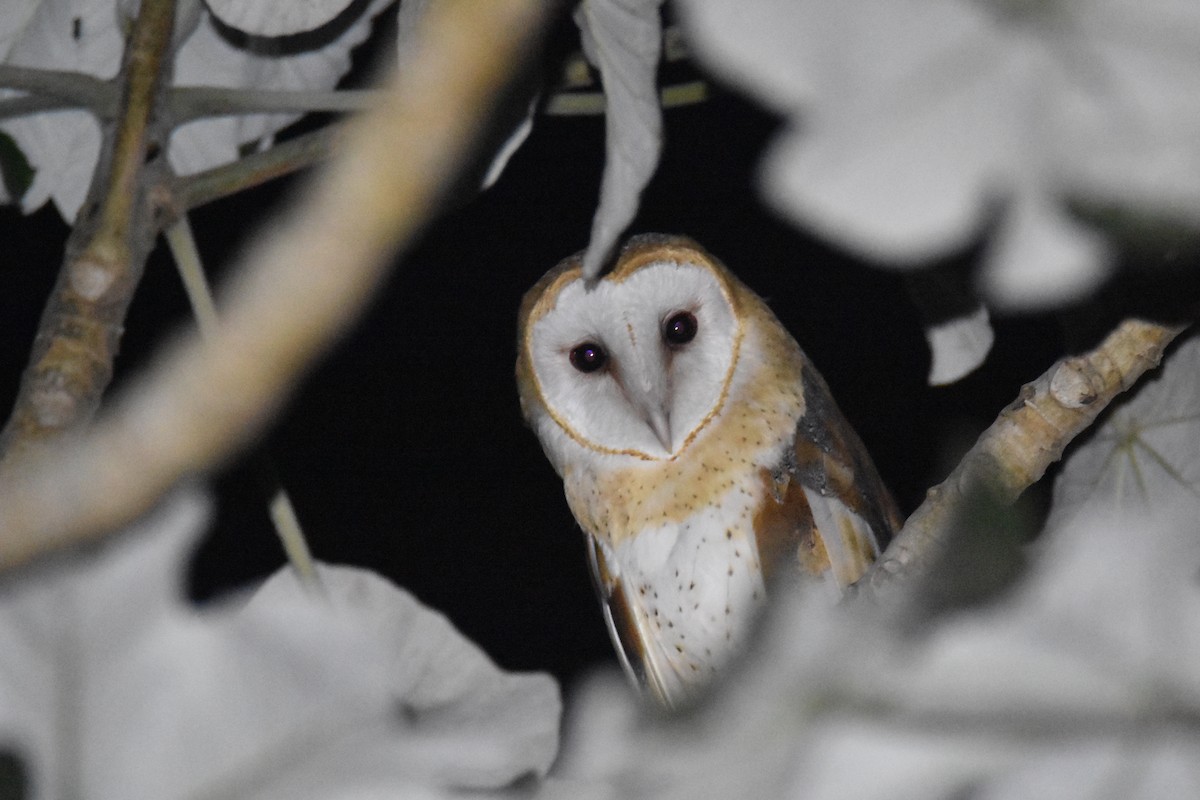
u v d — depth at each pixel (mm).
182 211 2602
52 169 3684
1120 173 932
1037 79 961
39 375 2305
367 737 1129
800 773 1022
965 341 3939
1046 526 3406
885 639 1027
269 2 3359
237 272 981
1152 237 924
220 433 939
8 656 1077
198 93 2723
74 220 3713
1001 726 1024
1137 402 3369
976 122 944
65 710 1090
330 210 896
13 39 3613
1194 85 948
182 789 1099
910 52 954
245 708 1108
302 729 1119
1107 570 1033
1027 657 1017
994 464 2254
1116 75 959
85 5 3602
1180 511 1174
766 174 911
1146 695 1021
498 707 1685
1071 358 2629
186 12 3607
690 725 1063
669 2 3348
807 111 929
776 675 1033
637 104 2242
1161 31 966
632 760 1065
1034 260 923
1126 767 1026
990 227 934
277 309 899
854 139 920
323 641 1121
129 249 2475
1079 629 1022
